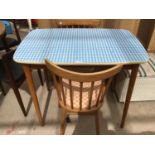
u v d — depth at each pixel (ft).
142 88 5.56
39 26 7.05
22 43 4.11
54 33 4.66
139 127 5.24
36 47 3.96
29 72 3.91
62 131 4.74
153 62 5.79
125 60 3.55
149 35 7.23
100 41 4.27
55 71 3.09
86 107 3.87
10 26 9.80
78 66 3.72
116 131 5.12
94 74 2.91
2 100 6.12
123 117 4.95
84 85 4.05
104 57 3.64
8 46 6.50
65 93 4.04
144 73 5.28
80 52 3.80
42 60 3.52
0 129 5.16
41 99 6.17
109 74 3.05
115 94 6.33
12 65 5.21
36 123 5.33
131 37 4.49
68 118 5.27
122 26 7.16
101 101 4.00
